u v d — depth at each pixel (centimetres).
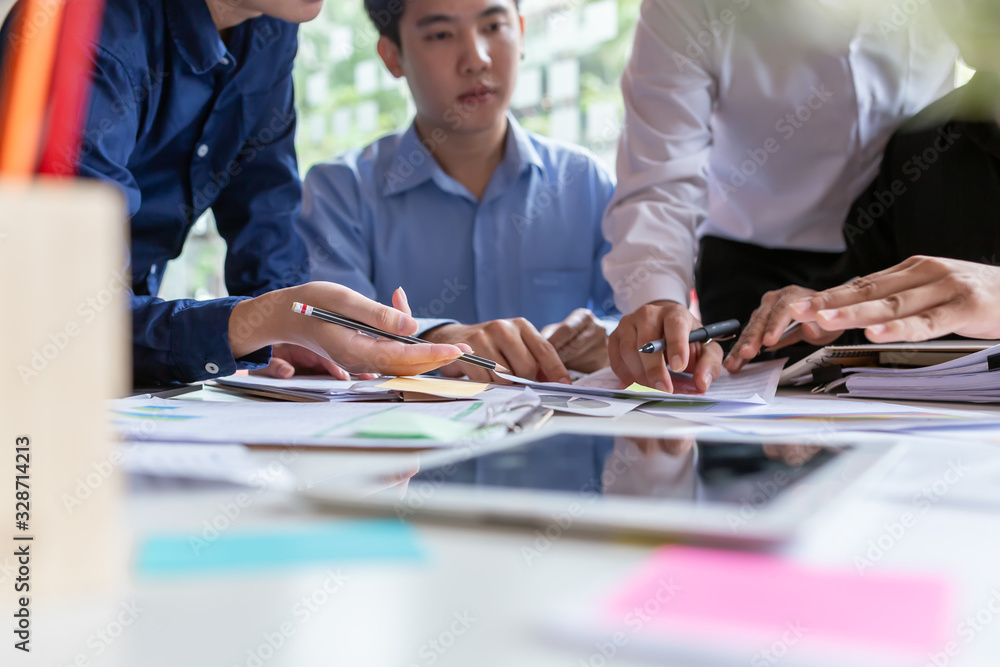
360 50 443
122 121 93
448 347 71
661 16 122
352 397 69
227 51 110
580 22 345
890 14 115
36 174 24
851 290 80
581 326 122
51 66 24
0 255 20
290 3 107
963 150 109
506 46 156
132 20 95
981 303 74
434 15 151
